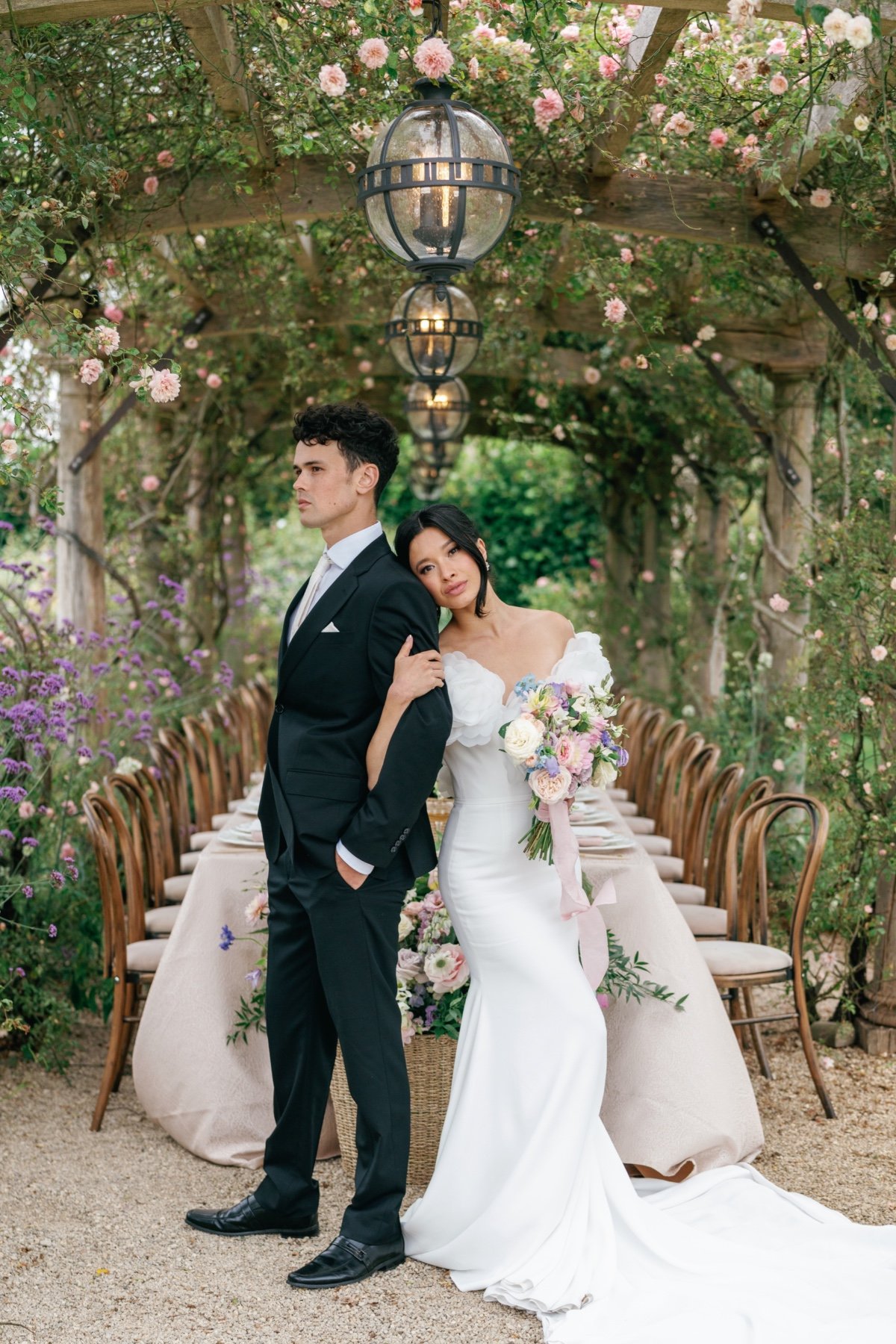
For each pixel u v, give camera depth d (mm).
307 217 4426
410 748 2623
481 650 2965
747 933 4031
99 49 3557
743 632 7191
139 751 6113
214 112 3951
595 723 2781
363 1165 2801
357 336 7258
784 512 6195
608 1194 2797
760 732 6520
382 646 2682
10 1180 3262
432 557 2855
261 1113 3449
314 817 2703
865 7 2939
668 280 5418
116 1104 3871
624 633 9219
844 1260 2713
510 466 12242
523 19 3656
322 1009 2844
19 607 4840
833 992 4602
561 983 2832
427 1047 3158
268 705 7996
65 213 3482
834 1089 3998
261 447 8711
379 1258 2760
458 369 5074
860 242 4191
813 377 5910
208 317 6145
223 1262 2816
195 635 8031
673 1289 2604
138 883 3908
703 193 4312
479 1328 2543
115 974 3707
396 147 3002
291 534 12883
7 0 3012
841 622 4570
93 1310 2596
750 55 3980
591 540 11664
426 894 3338
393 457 2818
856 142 3471
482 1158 2801
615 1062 3311
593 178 4344
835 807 4641
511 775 2887
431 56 2965
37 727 4191
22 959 4129
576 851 2840
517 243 4680
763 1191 3064
